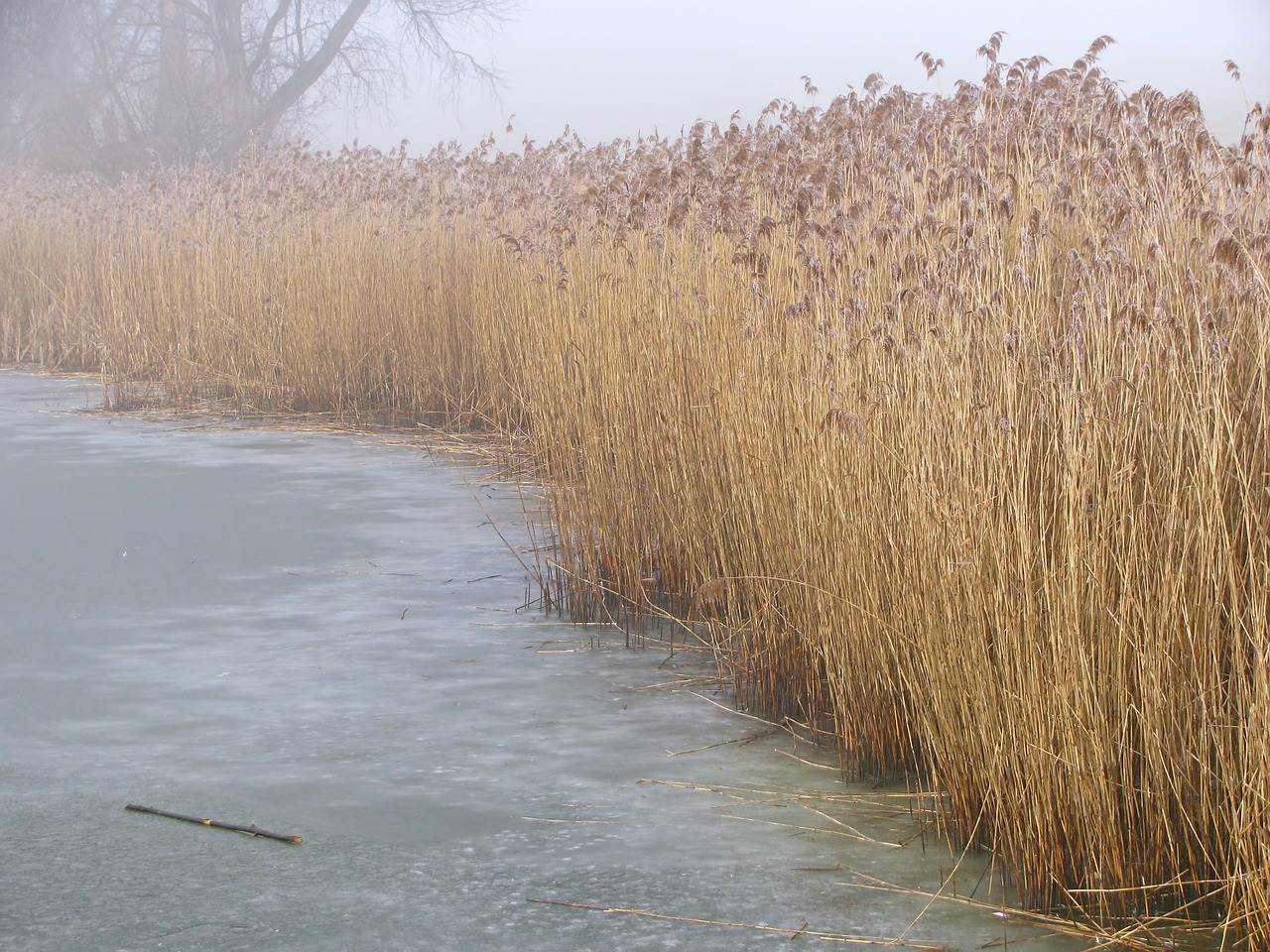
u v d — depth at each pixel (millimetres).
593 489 6609
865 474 4492
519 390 9828
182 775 4453
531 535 6742
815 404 4914
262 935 3445
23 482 9383
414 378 12227
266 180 15109
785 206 6422
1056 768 3570
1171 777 3531
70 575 6957
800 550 4992
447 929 3482
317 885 3719
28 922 3508
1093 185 5648
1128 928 3447
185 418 12484
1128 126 5848
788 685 5125
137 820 4117
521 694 5273
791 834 4051
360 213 13547
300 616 6285
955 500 3992
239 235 14289
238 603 6484
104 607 6402
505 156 12719
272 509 8555
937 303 4547
